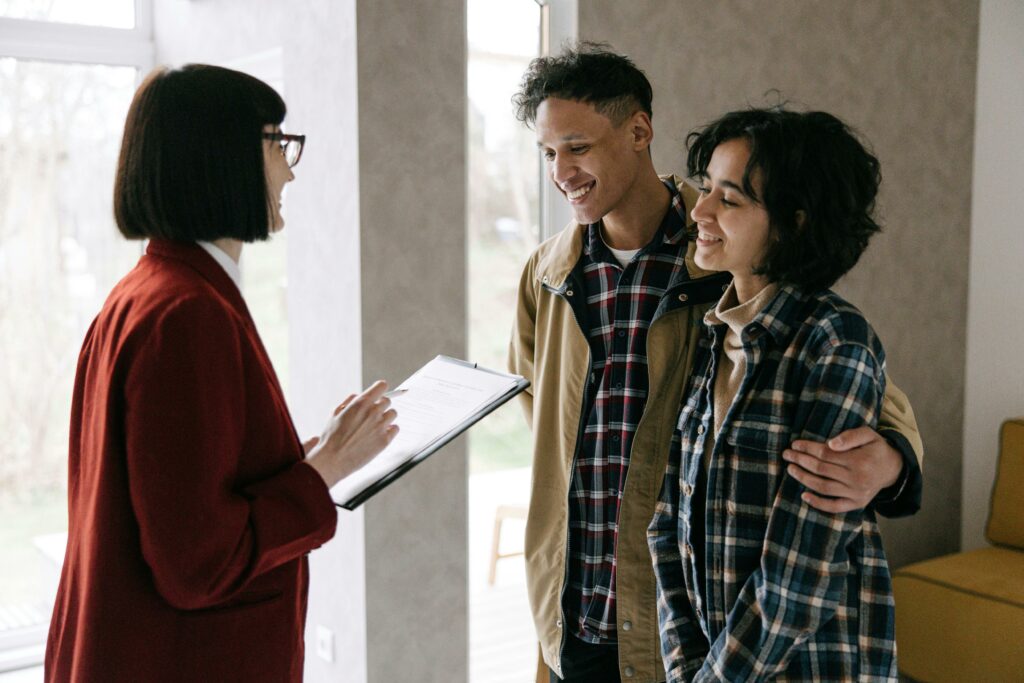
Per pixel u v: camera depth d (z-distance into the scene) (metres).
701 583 1.32
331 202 2.62
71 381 3.58
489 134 3.11
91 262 3.58
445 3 2.62
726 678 1.22
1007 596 2.89
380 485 1.41
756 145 1.20
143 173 1.26
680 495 1.38
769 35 3.13
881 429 1.25
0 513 3.46
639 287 1.65
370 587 2.60
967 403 3.86
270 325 3.27
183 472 1.14
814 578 1.17
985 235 3.76
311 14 2.64
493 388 1.57
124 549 1.20
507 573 4.03
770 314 1.24
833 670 1.21
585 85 1.56
